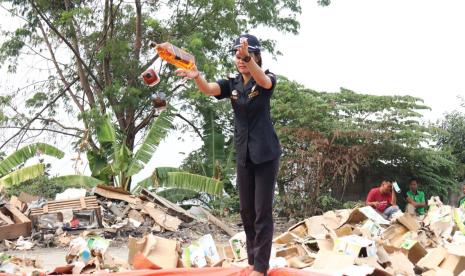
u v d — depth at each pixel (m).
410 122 17.59
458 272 5.99
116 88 17.91
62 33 19.77
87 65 20.38
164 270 4.68
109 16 19.66
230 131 19.70
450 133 20.28
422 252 6.63
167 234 12.79
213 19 19.27
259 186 4.20
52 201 12.20
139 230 12.75
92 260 5.46
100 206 12.71
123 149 15.36
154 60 19.34
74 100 20.77
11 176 13.55
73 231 11.85
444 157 19.02
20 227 11.40
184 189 16.06
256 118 4.16
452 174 19.23
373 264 5.52
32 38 20.11
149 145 15.32
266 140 4.14
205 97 17.55
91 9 18.98
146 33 20.11
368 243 5.67
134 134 19.62
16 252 10.23
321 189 16.91
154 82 4.21
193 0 19.16
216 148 18.19
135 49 19.56
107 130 15.55
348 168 16.83
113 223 12.71
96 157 16.02
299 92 17.97
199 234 13.19
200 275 4.59
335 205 16.75
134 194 14.63
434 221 8.13
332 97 18.59
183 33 19.56
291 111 16.88
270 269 4.60
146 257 5.32
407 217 7.48
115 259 5.84
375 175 18.17
